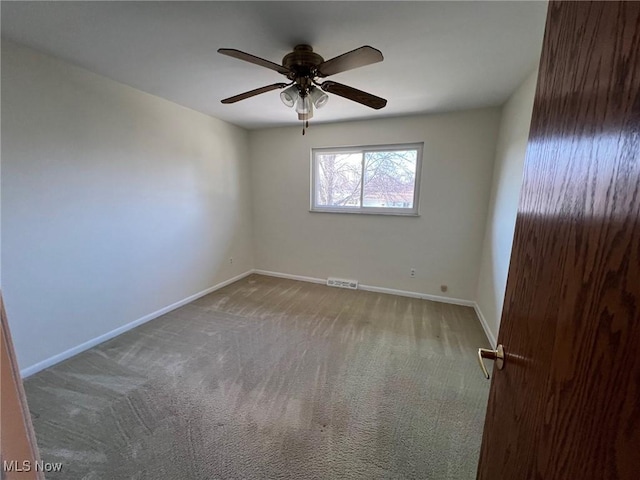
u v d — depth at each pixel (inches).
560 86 22.6
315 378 78.0
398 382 76.8
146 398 69.6
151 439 58.1
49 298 81.2
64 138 81.3
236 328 106.7
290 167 157.5
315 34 63.2
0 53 67.0
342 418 64.1
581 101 19.1
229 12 55.7
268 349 92.4
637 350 13.1
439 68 79.4
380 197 143.1
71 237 85.3
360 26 60.1
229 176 151.1
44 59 74.9
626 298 13.9
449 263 133.3
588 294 16.8
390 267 144.9
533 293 25.1
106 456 54.3
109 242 96.1
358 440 58.4
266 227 170.7
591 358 16.2
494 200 112.3
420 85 91.5
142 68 82.5
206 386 74.2
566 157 20.8
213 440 57.9
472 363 86.0
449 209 129.1
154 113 107.6
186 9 55.0
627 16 14.8
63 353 85.1
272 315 118.5
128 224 102.0
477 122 118.3
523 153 83.3
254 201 170.6
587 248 17.2
